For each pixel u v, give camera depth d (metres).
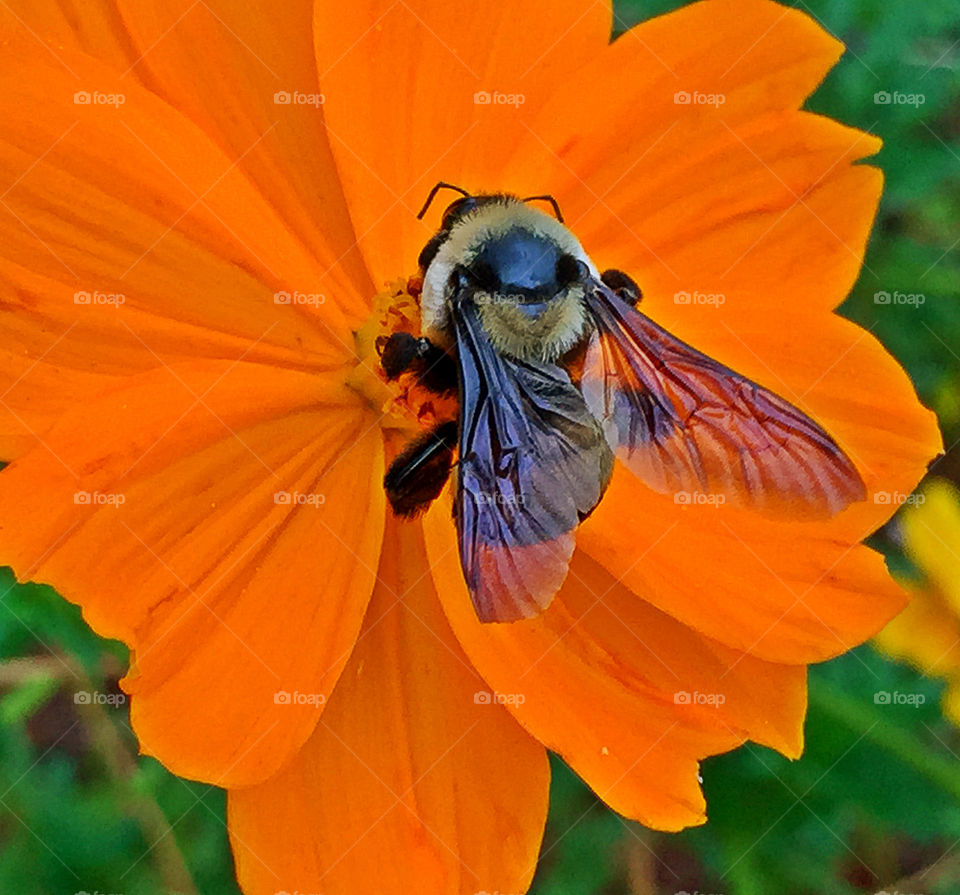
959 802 0.12
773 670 0.09
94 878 0.12
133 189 0.09
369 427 0.09
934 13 0.12
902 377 0.09
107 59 0.09
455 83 0.09
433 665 0.09
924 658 0.12
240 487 0.09
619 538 0.09
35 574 0.08
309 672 0.09
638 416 0.09
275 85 0.09
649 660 0.09
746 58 0.09
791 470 0.09
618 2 0.12
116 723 0.12
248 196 0.09
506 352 0.09
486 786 0.09
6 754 0.12
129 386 0.08
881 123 0.13
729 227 0.10
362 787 0.09
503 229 0.09
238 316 0.09
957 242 0.13
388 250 0.09
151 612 0.09
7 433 0.08
